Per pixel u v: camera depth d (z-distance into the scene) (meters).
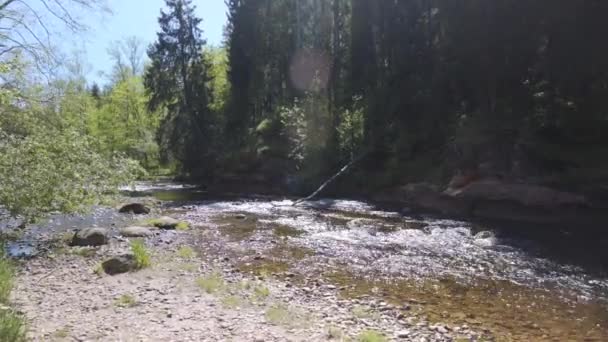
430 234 15.38
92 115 48.28
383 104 29.98
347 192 28.52
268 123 38.94
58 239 14.17
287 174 33.72
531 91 21.67
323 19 41.09
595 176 17.59
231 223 18.09
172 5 45.16
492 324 7.29
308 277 10.13
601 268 10.93
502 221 18.23
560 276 10.25
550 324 7.31
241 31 43.69
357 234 15.51
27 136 12.30
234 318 6.97
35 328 6.27
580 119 19.42
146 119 54.16
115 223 17.75
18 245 13.24
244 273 10.38
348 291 9.09
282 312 7.28
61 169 12.39
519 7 21.02
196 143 43.53
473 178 20.94
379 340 6.18
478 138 21.70
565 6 18.92
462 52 24.36
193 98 44.72
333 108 34.09
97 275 9.64
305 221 18.61
